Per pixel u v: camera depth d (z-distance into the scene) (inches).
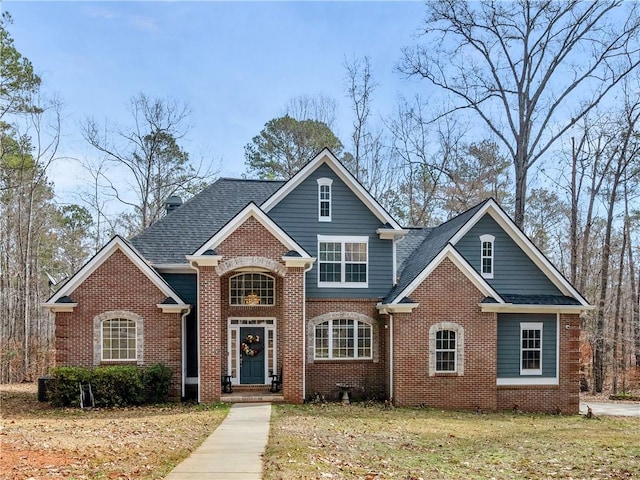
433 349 789.9
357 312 856.3
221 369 829.2
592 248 1587.1
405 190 1743.4
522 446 529.0
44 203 1793.8
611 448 533.0
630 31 1117.7
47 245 1897.1
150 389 759.7
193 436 520.1
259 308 863.7
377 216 872.9
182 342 799.7
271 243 772.0
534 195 1828.2
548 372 845.8
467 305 800.9
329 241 860.0
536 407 835.4
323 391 840.9
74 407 733.9
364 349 858.1
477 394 795.4
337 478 364.2
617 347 1373.0
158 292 787.4
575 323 855.7
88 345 774.5
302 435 522.3
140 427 568.7
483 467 426.3
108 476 358.3
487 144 1673.2
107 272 782.5
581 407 952.3
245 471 381.1
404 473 389.4
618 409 925.8
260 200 979.3
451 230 895.7
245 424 590.2
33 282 1675.7
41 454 419.5
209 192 993.5
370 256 868.6
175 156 1654.8
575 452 505.4
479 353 798.5
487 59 1245.1
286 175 1779.0
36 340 1599.4
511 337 843.4
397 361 786.8
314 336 845.2
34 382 1295.5
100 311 778.2
